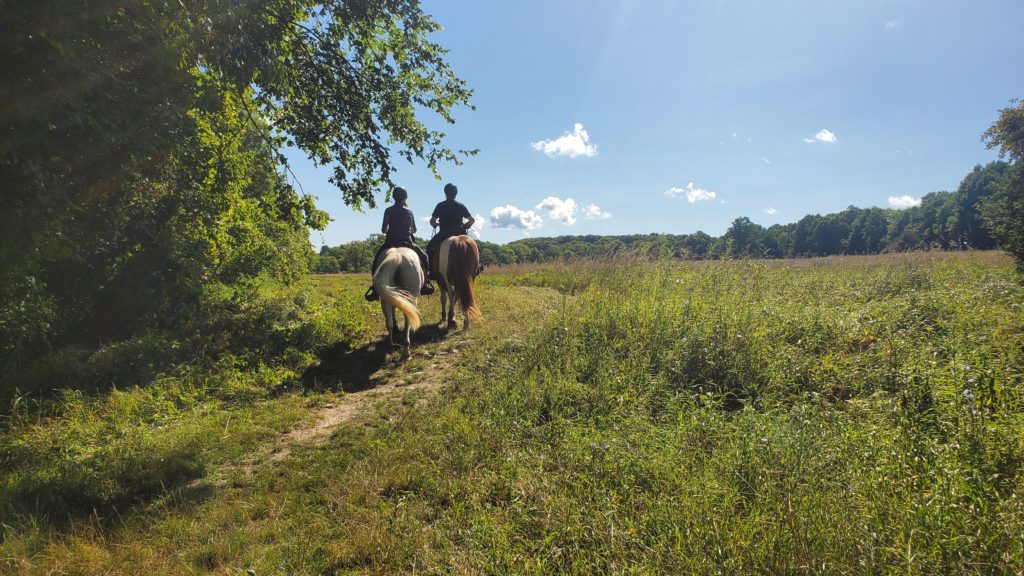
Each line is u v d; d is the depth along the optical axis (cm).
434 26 934
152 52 516
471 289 804
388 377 665
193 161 802
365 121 938
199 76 645
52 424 483
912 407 371
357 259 4319
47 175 478
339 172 968
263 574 269
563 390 512
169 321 819
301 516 329
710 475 317
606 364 561
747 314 651
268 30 741
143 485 377
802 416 376
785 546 234
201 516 331
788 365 518
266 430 490
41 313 623
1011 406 351
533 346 659
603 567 255
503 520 303
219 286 993
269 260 1131
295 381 659
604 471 343
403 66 975
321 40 860
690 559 238
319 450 441
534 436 424
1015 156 1573
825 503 265
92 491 352
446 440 429
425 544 282
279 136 910
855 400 421
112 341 717
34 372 564
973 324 583
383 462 396
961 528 233
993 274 1126
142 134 575
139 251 805
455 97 1005
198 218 885
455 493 342
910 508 251
